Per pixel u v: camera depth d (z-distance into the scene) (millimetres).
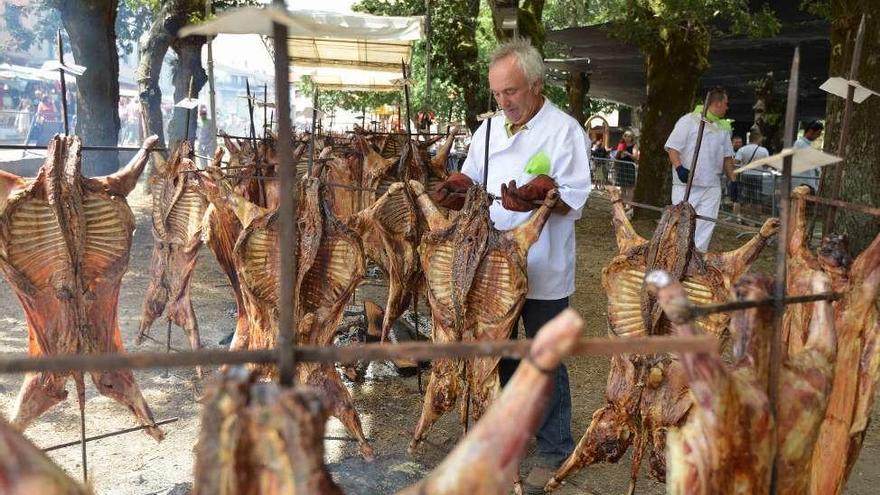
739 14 10844
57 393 3744
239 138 8508
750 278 2164
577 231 14047
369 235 5527
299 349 1587
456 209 4262
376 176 7395
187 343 6652
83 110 11758
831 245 2967
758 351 2158
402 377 6133
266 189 6852
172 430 4973
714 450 2018
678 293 1803
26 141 18625
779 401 2230
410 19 8695
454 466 1470
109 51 11828
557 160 4043
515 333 4316
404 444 4902
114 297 3906
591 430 3762
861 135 8688
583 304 8625
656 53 14203
